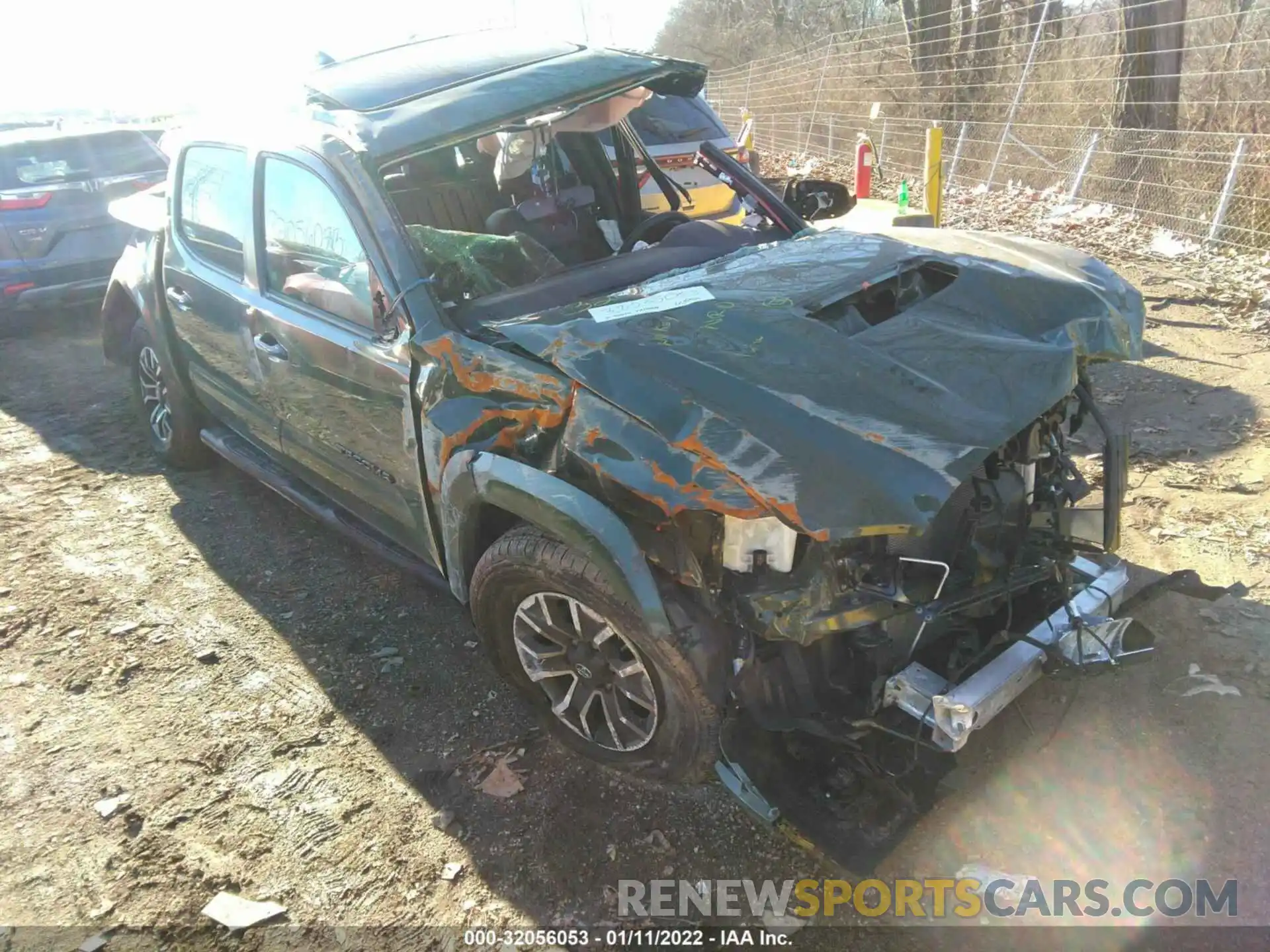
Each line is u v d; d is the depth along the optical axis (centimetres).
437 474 278
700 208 534
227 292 375
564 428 242
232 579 397
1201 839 244
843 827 229
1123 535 374
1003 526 241
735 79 2492
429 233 322
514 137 388
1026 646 235
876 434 215
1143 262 780
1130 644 237
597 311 265
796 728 231
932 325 268
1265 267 719
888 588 221
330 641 350
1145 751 272
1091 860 240
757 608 218
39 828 271
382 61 350
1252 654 304
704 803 266
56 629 365
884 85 1806
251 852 260
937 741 218
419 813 270
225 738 303
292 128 327
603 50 351
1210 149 953
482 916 238
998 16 1519
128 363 521
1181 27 988
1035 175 1130
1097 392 517
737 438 213
